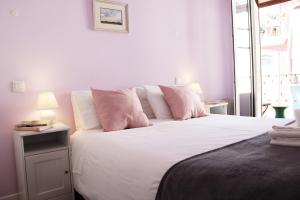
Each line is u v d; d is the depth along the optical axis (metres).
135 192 1.48
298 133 1.55
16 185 2.36
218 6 4.27
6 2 2.28
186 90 3.03
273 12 6.24
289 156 1.33
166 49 3.52
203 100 4.09
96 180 1.88
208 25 4.11
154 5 3.35
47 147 2.23
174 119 2.86
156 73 3.41
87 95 2.60
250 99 4.31
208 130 2.15
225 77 4.49
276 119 2.60
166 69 3.53
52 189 2.14
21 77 2.37
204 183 1.15
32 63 2.42
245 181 1.07
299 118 1.99
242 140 1.77
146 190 1.39
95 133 2.22
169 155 1.48
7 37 2.29
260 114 4.29
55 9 2.54
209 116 3.02
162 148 1.62
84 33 2.75
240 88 4.29
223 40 4.40
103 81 2.90
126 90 2.64
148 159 1.49
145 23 3.26
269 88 6.41
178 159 1.40
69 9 2.63
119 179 1.63
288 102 5.85
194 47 3.91
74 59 2.68
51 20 2.52
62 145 2.29
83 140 2.16
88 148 2.04
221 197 1.07
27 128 2.12
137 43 3.19
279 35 6.25
